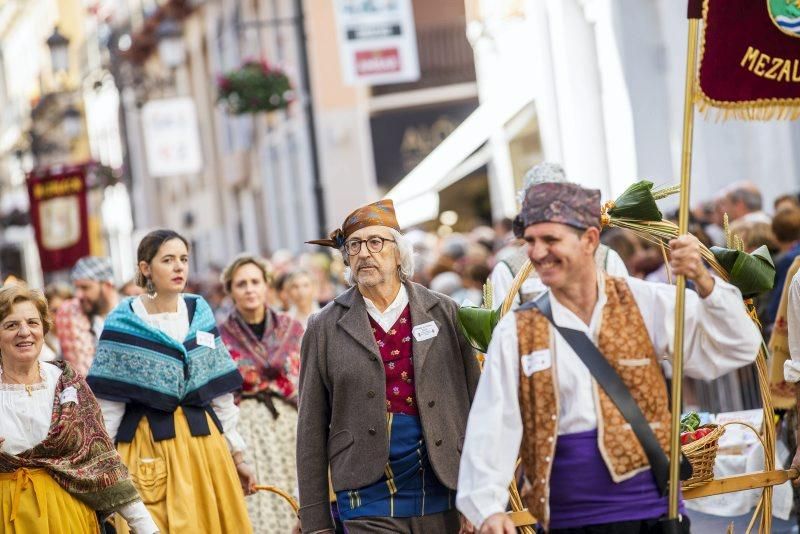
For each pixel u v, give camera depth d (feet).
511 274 45.50
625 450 28.89
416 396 37.19
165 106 189.98
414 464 37.27
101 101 299.58
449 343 37.76
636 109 97.96
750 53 32.78
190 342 45.80
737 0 32.65
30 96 344.28
